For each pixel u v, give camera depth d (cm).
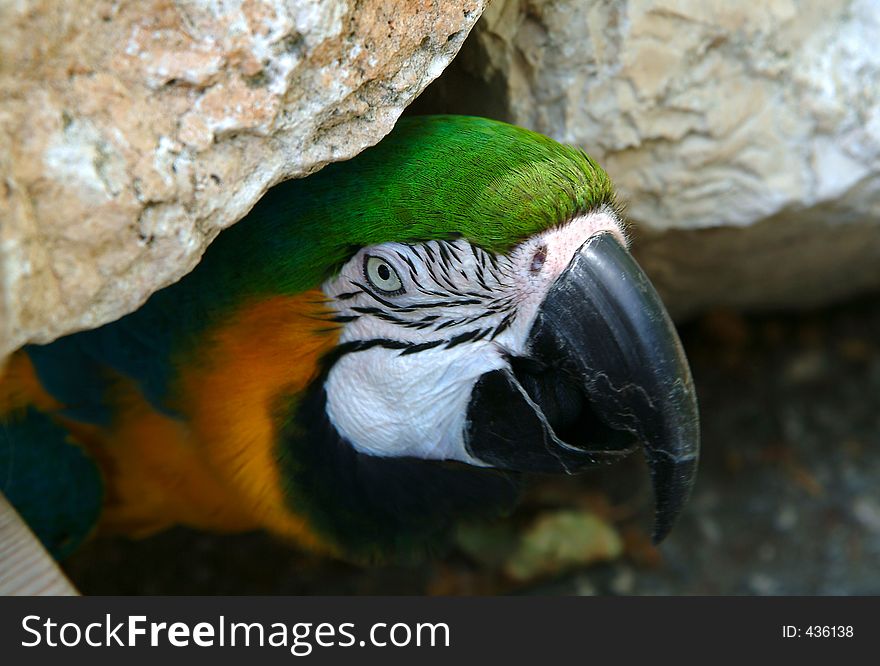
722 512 56
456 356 41
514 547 55
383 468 43
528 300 39
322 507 44
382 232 39
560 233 39
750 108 45
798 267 52
